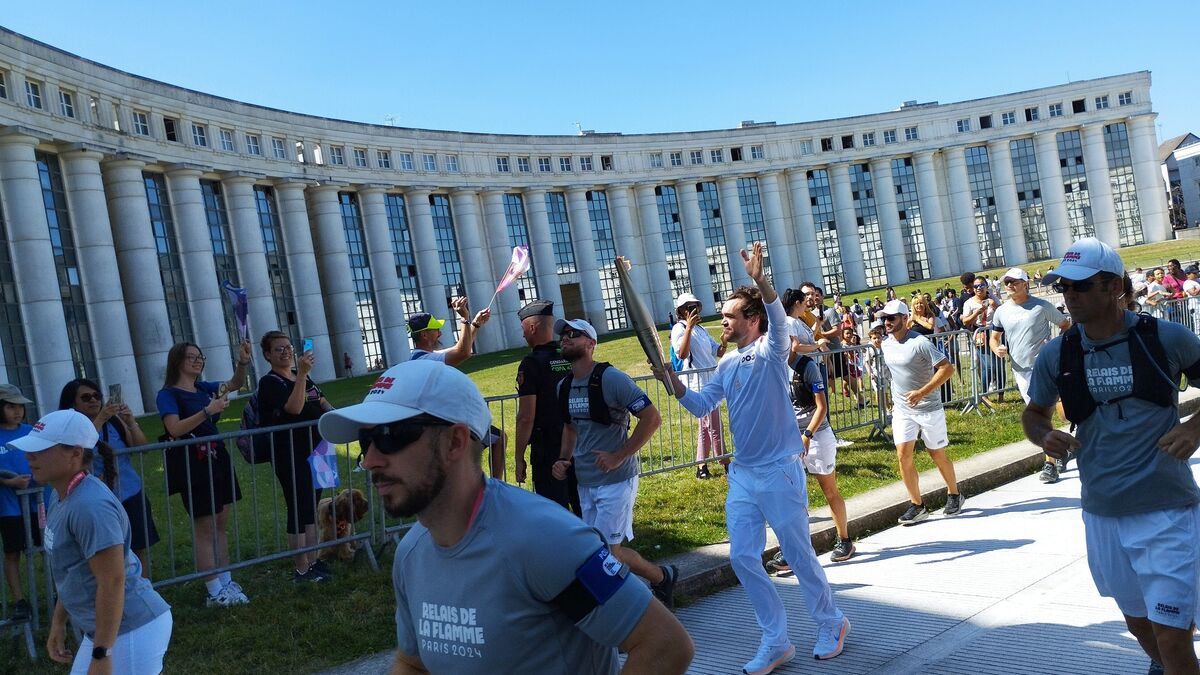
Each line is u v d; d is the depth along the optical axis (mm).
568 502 6703
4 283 40469
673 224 92312
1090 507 4012
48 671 6121
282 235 64000
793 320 9859
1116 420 3867
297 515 7711
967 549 7531
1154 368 3777
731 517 5633
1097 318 3916
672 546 8094
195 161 54969
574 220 86250
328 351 64062
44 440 3861
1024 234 95938
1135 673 4734
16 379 40219
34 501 6863
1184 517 3781
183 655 6160
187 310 53719
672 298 90688
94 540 3846
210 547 7270
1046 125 95062
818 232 95812
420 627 2334
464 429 2240
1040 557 7023
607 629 2137
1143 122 94312
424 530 2410
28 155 41750
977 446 11766
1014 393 15758
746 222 94812
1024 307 9766
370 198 71750
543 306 6918
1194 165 127438
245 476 14492
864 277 95250
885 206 95250
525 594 2164
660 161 90750
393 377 2266
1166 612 3711
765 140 93812
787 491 5484
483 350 78312
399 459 2184
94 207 46031
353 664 5875
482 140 79875
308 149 66000
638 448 5980
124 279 49500
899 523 8805
